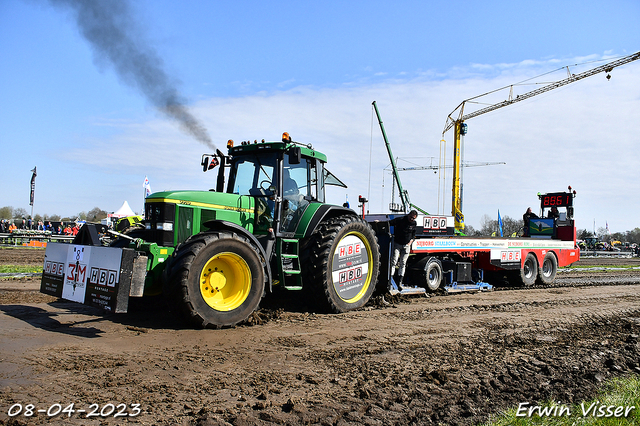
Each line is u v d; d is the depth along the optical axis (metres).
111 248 5.21
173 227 5.97
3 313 6.16
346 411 3.29
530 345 5.45
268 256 6.68
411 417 3.24
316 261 6.94
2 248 22.56
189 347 4.73
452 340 5.58
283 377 3.95
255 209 6.89
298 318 6.58
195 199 6.21
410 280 10.20
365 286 7.91
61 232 27.86
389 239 9.16
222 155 7.50
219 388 3.62
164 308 6.66
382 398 3.56
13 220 36.38
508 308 8.23
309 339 5.32
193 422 2.99
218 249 5.61
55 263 6.06
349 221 7.45
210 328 5.58
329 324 6.25
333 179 8.48
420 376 4.14
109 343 4.76
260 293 6.05
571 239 14.80
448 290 10.41
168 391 3.50
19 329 5.23
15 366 3.90
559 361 4.77
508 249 12.07
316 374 4.07
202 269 5.46
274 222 6.84
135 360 4.22
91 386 3.53
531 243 12.92
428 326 6.39
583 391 3.85
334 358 4.59
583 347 5.39
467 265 11.14
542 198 15.76
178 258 5.34
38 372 3.78
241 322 5.88
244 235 6.21
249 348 4.81
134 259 5.17
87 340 4.84
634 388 3.90
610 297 10.09
